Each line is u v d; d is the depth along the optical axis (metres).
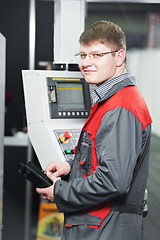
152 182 5.10
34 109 1.67
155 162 6.24
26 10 3.75
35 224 3.46
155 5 6.90
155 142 7.91
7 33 3.78
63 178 1.44
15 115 3.79
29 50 3.50
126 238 1.21
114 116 1.13
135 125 1.14
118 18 7.11
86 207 1.16
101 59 1.23
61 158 1.49
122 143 1.10
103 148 1.14
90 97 1.74
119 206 1.22
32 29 3.53
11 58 3.79
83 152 1.26
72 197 1.16
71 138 1.58
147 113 1.21
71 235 1.23
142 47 7.99
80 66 1.30
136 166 1.23
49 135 1.57
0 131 2.23
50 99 1.63
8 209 3.38
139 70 8.39
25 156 3.39
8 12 3.75
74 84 1.71
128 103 1.15
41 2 3.62
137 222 1.25
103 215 1.20
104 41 1.21
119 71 1.27
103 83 1.27
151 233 3.37
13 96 3.80
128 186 1.11
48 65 3.62
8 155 3.39
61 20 1.89
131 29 7.38
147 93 8.61
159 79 8.45
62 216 3.02
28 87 1.70
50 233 3.00
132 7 6.82
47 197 1.27
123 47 1.25
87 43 1.24
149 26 7.47
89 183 1.13
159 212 3.96
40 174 1.33
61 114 1.64
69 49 1.91
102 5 6.75
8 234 3.36
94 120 1.24
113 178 1.08
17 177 3.38
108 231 1.20
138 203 1.25
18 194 3.39
